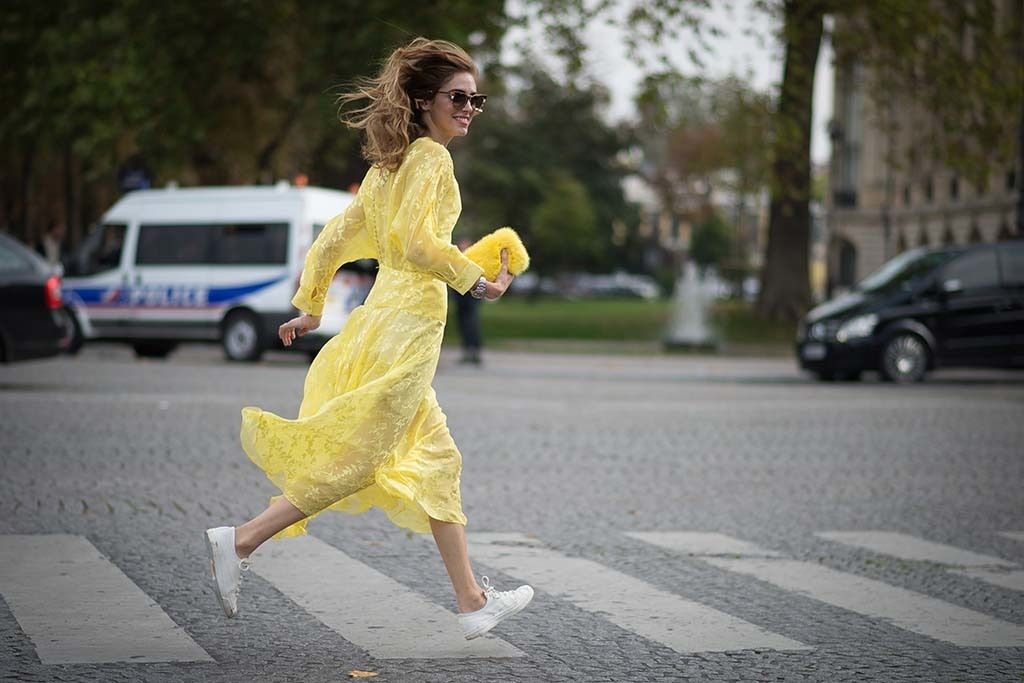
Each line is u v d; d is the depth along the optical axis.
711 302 55.03
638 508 12.14
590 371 31.17
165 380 23.41
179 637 7.22
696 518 11.71
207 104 40.88
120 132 40.22
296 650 7.05
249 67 40.25
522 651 7.16
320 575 8.96
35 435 15.43
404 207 6.75
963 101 41.19
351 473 6.69
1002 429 19.20
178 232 30.64
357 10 37.75
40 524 10.43
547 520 11.40
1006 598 8.88
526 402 21.59
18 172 56.62
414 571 9.18
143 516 10.91
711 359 37.25
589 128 121.00
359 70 37.38
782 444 17.03
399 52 6.97
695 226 147.00
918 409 21.86
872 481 14.15
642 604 8.39
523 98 114.62
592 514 11.76
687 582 9.11
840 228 89.69
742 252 119.62
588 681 6.59
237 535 6.68
